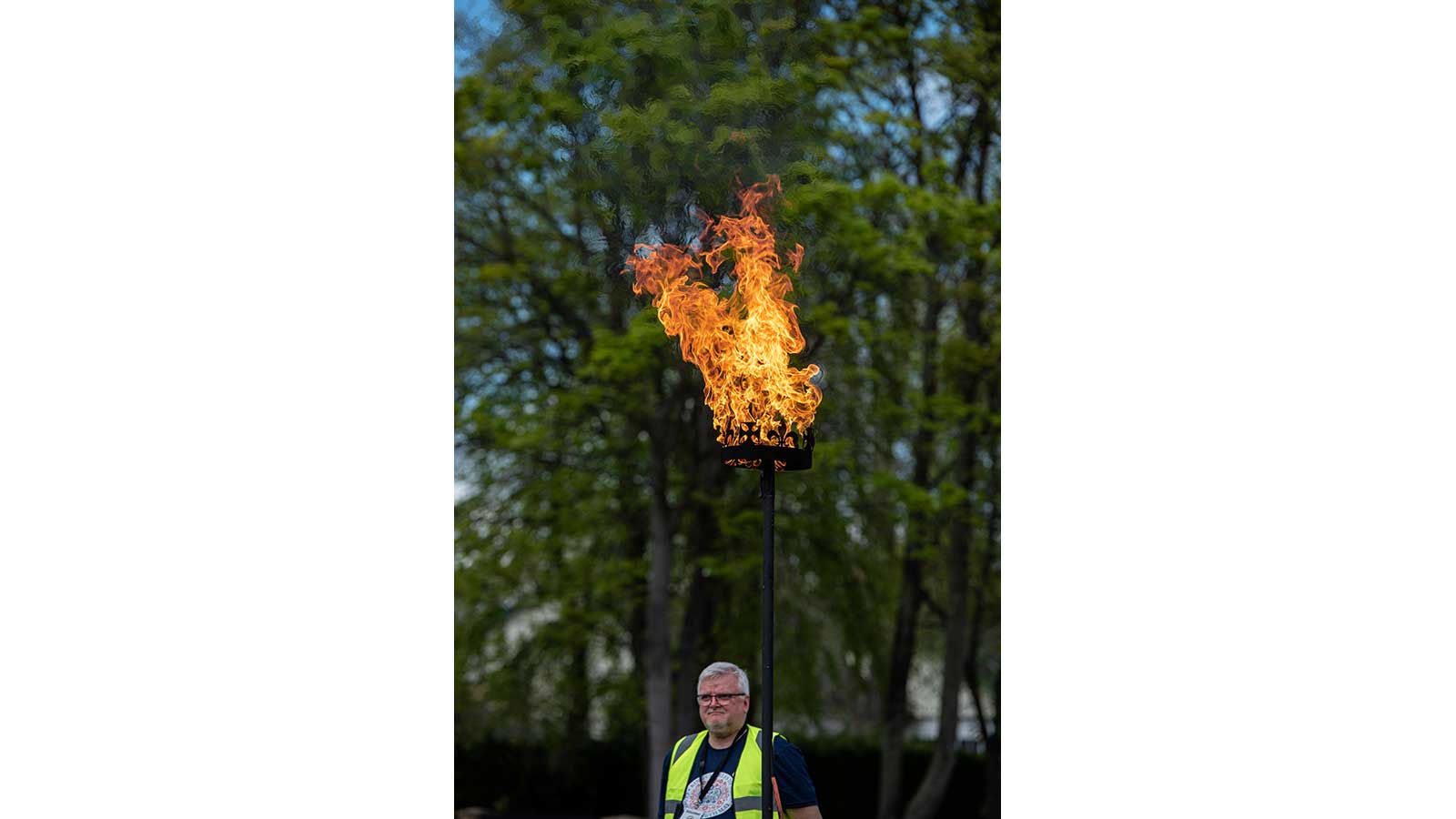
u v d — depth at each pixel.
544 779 21.38
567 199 16.06
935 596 19.91
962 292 18.59
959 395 18.94
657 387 19.23
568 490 20.09
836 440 18.95
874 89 17.95
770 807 7.04
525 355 20.27
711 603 19.95
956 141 18.83
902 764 19.75
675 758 7.36
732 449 7.18
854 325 17.45
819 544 19.69
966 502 18.89
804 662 20.08
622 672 21.25
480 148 16.95
